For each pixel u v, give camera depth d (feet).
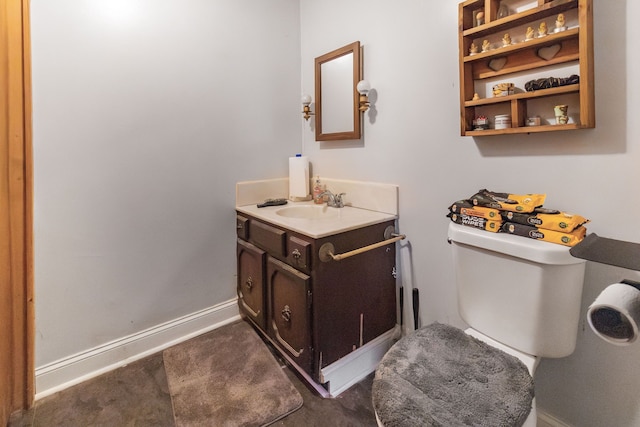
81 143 4.66
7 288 4.30
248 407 4.37
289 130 6.90
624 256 2.43
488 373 2.83
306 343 4.50
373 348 5.13
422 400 2.56
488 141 4.02
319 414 4.30
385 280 5.20
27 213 4.35
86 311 4.93
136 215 5.23
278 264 4.95
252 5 6.15
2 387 4.27
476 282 3.62
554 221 3.06
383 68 5.17
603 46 3.06
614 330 2.27
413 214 4.98
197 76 5.60
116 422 4.18
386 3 5.04
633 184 3.02
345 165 6.08
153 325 5.59
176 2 5.30
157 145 5.31
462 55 3.90
